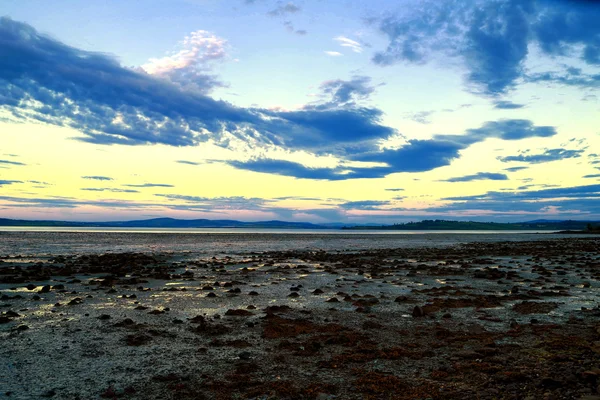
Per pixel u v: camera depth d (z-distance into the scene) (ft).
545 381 25.85
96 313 49.73
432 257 146.61
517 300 59.52
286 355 34.12
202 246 215.72
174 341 38.06
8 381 28.12
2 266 103.50
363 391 26.43
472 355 32.76
